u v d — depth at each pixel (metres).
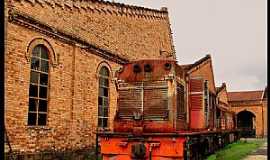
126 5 19.41
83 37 15.23
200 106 14.69
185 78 13.75
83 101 15.03
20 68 11.44
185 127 12.95
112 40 17.80
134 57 20.09
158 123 11.58
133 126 11.80
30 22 11.90
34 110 12.22
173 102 11.68
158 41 23.59
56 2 13.50
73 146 14.16
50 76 13.05
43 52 12.79
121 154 11.33
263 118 49.38
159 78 11.90
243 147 24.28
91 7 16.00
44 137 12.51
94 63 16.02
